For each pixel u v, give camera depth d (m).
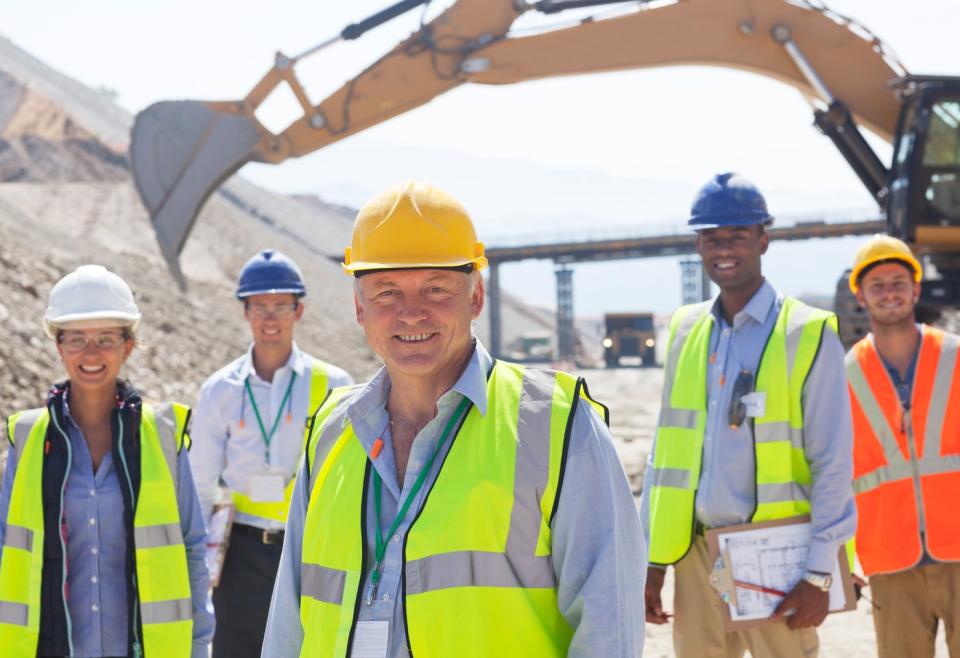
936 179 13.65
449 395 2.23
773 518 3.67
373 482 2.27
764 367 3.72
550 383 2.26
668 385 3.97
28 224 25.27
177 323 21.69
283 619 2.39
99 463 3.48
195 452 4.67
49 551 3.36
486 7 14.38
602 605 2.12
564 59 14.44
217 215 48.12
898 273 4.39
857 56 14.41
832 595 3.62
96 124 66.81
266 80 13.75
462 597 2.13
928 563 4.25
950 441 4.30
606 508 2.17
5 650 3.29
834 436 3.62
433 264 2.16
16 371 12.14
